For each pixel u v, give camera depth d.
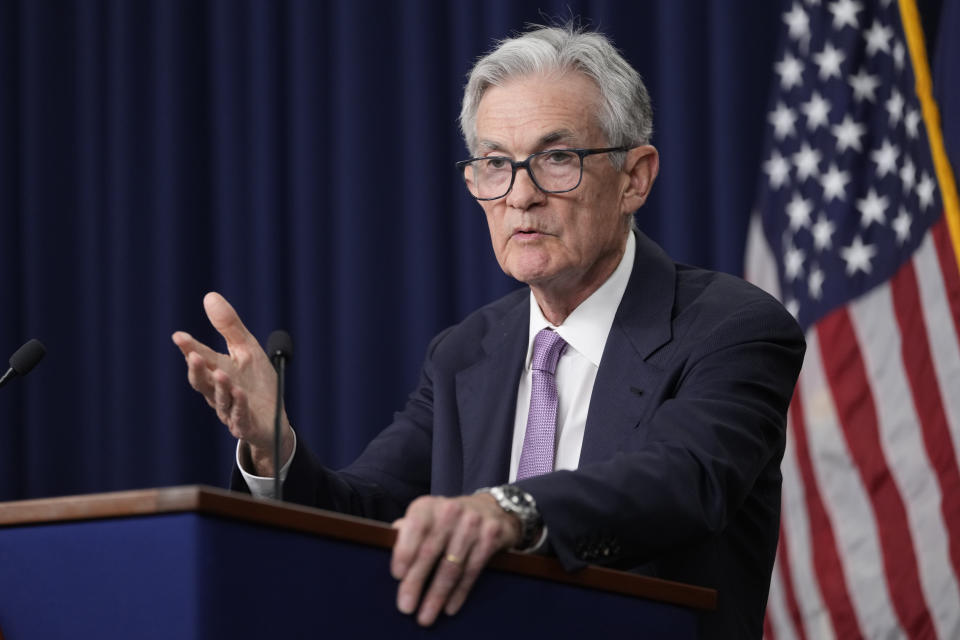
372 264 14.79
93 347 15.52
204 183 15.72
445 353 7.67
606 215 7.00
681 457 5.55
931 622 12.01
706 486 5.57
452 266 14.71
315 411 14.91
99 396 15.46
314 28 15.27
